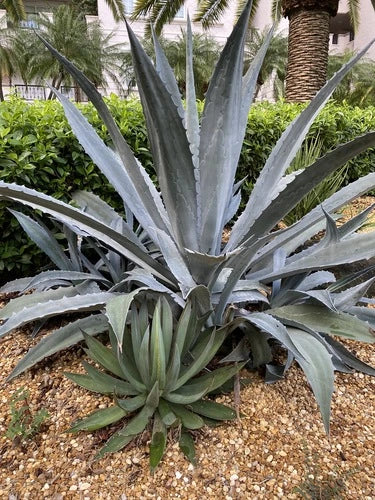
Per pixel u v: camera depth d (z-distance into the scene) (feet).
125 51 55.67
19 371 4.53
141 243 6.35
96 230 5.03
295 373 5.13
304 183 4.45
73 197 7.23
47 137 6.82
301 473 3.84
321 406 3.75
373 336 4.39
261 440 4.16
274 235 4.28
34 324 6.10
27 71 56.34
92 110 8.04
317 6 17.69
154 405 4.04
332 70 51.34
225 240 8.87
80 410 4.50
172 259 4.90
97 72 55.67
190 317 4.40
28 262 7.11
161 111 3.85
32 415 4.44
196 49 52.54
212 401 4.30
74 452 4.01
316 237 9.02
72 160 7.35
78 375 4.33
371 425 4.46
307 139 11.23
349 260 4.83
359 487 3.74
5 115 6.77
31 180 6.81
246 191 10.53
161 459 3.90
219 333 4.45
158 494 3.62
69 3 72.23
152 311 5.12
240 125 5.49
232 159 5.26
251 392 4.74
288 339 3.99
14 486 3.72
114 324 3.62
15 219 6.61
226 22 54.75
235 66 4.61
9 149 6.48
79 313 6.32
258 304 6.36
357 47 57.82
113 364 4.42
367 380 5.19
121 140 5.10
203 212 5.29
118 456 3.94
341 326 4.61
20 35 53.88
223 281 5.29
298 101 18.61
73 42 52.26
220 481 3.74
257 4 27.25
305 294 4.83
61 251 6.23
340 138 11.98
